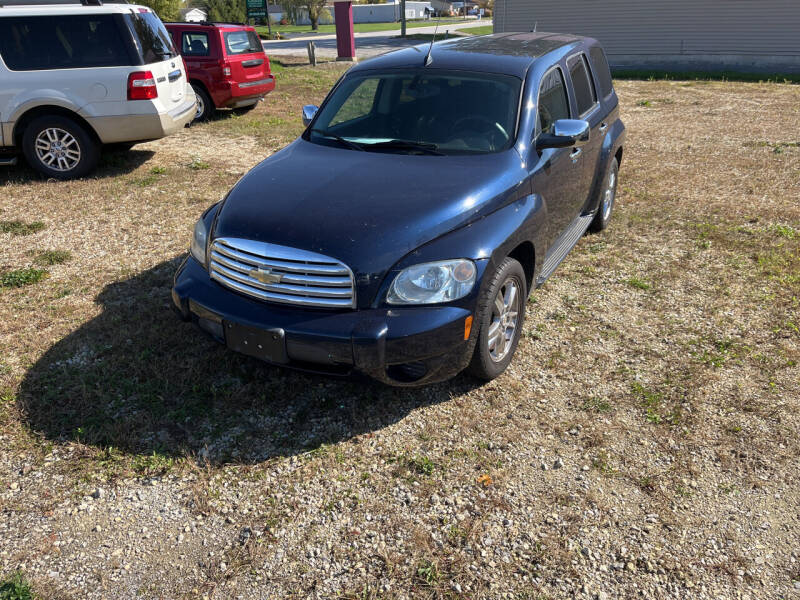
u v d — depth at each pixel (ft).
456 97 13.56
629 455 10.35
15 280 15.89
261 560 8.49
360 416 11.26
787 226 19.84
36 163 24.48
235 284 10.82
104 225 19.93
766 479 9.82
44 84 23.56
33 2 24.22
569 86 15.76
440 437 10.76
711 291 15.76
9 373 12.18
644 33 71.31
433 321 10.00
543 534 8.87
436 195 11.00
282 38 142.00
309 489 9.67
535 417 11.25
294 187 11.54
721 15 67.56
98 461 10.12
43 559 8.47
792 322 14.23
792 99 44.98
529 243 12.34
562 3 73.41
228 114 39.11
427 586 8.10
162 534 8.89
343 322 9.92
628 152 29.89
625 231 19.89
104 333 13.62
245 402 11.53
